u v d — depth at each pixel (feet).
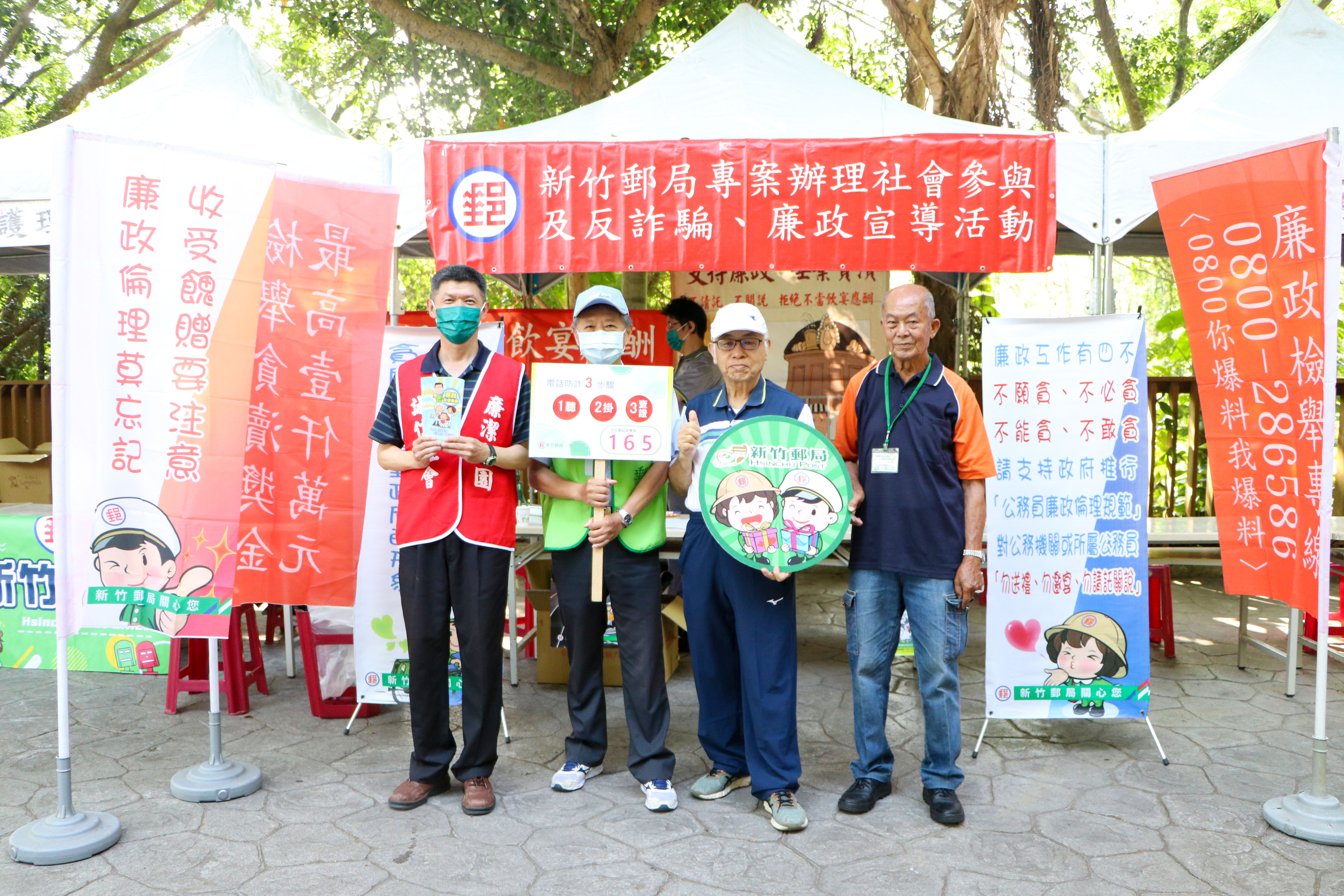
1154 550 14.71
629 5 26.61
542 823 9.03
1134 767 10.48
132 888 7.77
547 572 14.83
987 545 11.04
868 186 11.99
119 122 13.76
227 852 8.41
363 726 11.87
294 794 9.70
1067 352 10.84
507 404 9.34
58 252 8.45
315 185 9.85
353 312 10.05
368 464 10.26
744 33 15.12
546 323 19.80
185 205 8.98
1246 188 9.30
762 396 9.25
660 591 9.64
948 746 9.10
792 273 20.62
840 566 21.84
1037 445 10.90
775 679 8.98
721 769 9.70
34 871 8.04
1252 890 7.74
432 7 26.35
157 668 12.23
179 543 9.05
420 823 9.02
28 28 28.96
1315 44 14.24
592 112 14.37
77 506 8.70
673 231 12.19
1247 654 14.90
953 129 13.84
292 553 10.09
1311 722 11.94
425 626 9.14
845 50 30.53
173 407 8.99
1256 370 9.43
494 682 9.30
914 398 8.97
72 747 11.02
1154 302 39.96
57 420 8.52
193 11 31.73
